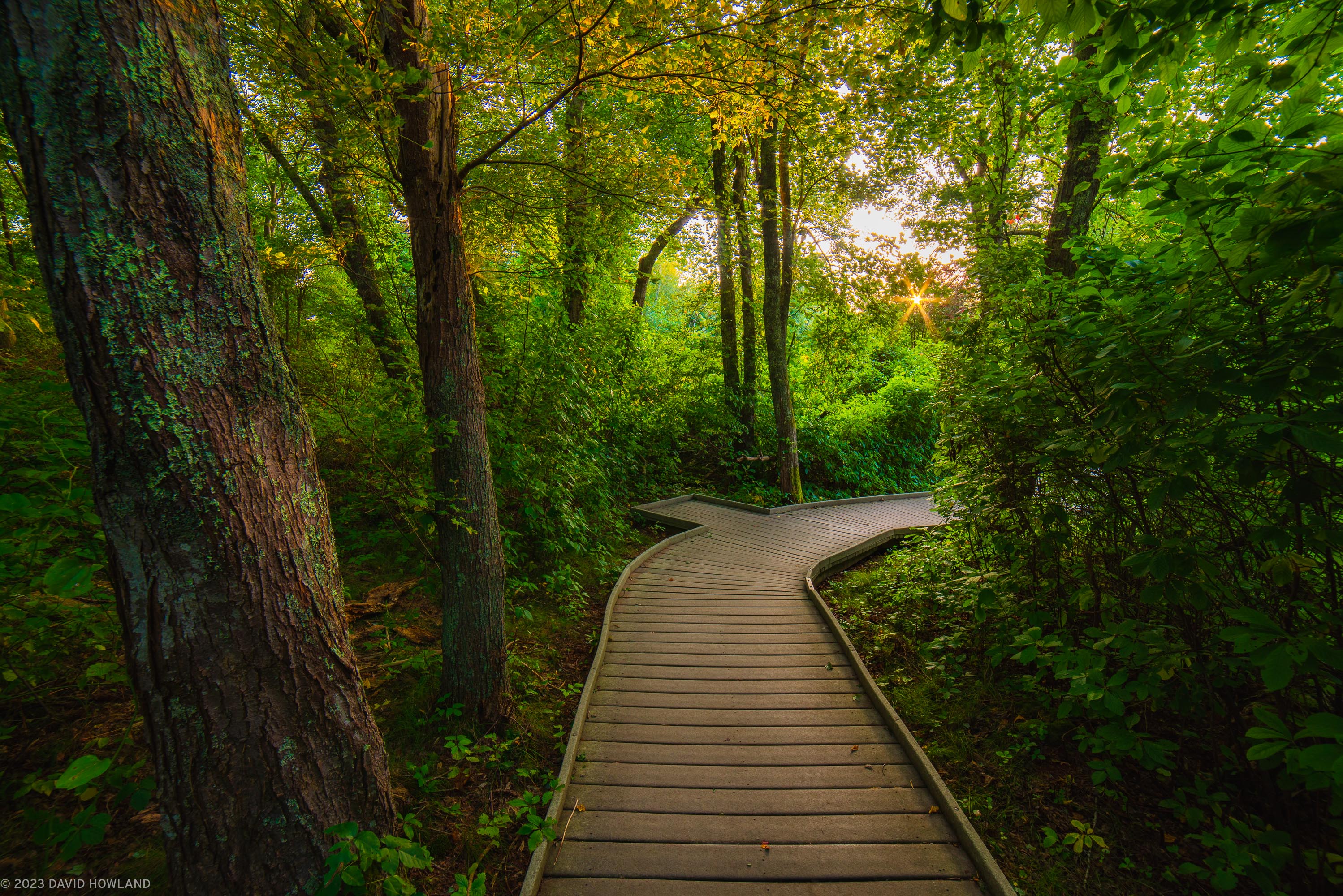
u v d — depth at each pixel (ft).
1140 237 15.58
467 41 9.49
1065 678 9.99
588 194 15.01
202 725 5.55
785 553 26.14
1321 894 7.59
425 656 12.12
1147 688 8.98
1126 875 8.52
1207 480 8.88
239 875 5.81
